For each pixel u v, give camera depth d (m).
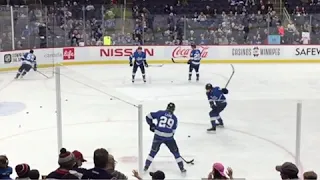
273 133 10.73
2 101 14.49
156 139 8.33
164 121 8.29
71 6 22.41
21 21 20.80
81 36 22.62
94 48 22.86
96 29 22.77
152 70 21.19
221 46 23.08
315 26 22.91
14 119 12.23
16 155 9.42
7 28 20.31
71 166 5.46
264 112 12.45
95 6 22.78
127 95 15.20
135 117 11.98
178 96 15.32
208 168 8.66
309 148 9.80
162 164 8.88
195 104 13.37
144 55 17.88
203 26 22.92
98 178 5.13
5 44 20.30
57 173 5.33
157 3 27.77
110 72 20.53
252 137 10.49
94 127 11.19
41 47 21.45
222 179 5.59
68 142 10.08
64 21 22.12
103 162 5.17
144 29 22.94
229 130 11.02
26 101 14.47
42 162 9.02
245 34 23.02
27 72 19.27
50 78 18.59
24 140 10.42
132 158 9.09
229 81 18.47
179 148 9.77
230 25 22.97
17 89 16.44
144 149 9.65
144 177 8.14
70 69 21.14
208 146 9.91
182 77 19.38
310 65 22.64
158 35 23.00
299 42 23.05
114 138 10.34
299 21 22.94
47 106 13.69
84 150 9.52
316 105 13.63
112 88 16.52
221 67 22.09
